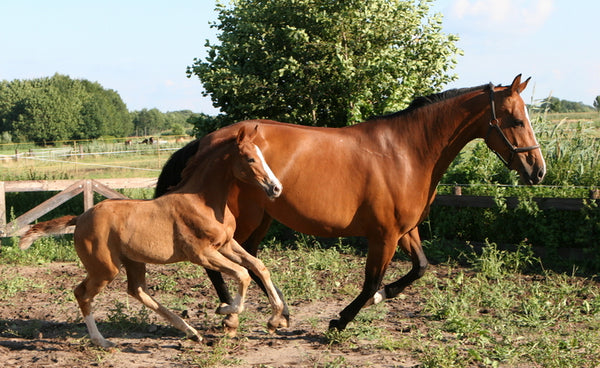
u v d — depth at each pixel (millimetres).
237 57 10570
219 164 4816
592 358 4641
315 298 6691
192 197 4770
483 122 5266
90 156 33094
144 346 5062
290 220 5238
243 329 5508
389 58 9750
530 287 7004
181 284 7516
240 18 10750
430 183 5262
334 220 5133
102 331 5516
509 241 8914
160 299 6730
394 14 10172
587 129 10844
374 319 5852
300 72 9781
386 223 5098
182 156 5371
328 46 10062
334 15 9844
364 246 9867
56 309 6367
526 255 8453
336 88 10312
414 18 10359
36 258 9211
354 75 9812
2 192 9781
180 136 49719
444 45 10375
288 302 6582
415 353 4836
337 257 8719
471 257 8828
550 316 5809
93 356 4793
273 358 4754
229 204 5289
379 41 10484
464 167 10156
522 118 5184
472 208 9227
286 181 5094
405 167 5121
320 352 4898
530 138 5203
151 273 8141
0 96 65938
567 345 4719
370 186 5062
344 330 5273
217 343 4973
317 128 5371
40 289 7328
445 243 9344
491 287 6777
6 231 9578
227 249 4988
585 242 8164
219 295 5547
